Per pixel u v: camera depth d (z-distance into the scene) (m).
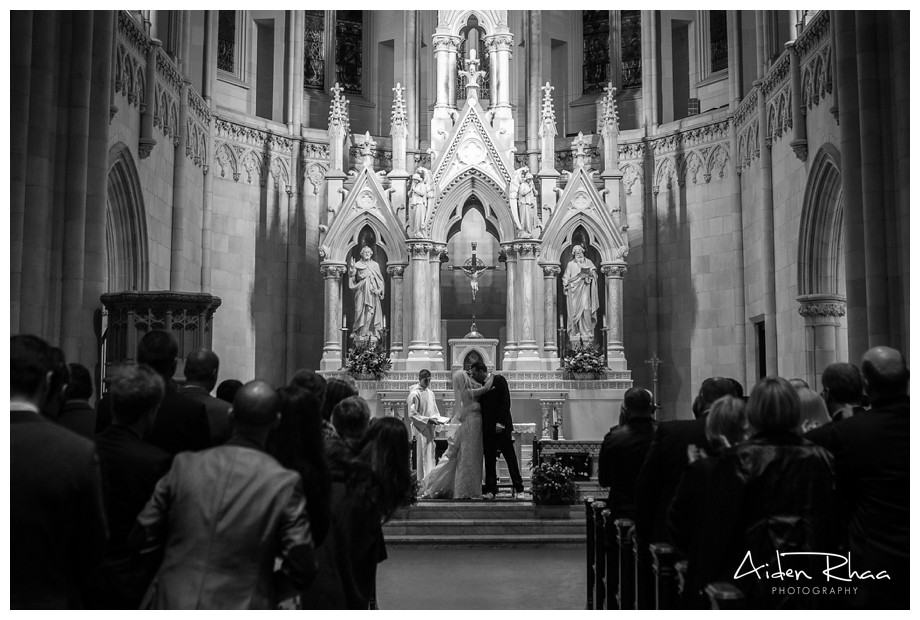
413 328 22.78
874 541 5.22
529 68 25.45
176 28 20.97
